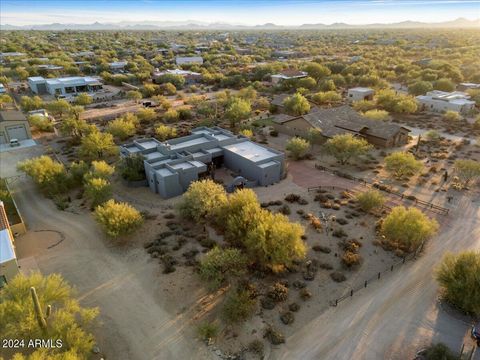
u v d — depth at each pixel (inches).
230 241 1596.9
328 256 1518.2
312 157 2630.4
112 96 4584.2
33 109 3769.7
